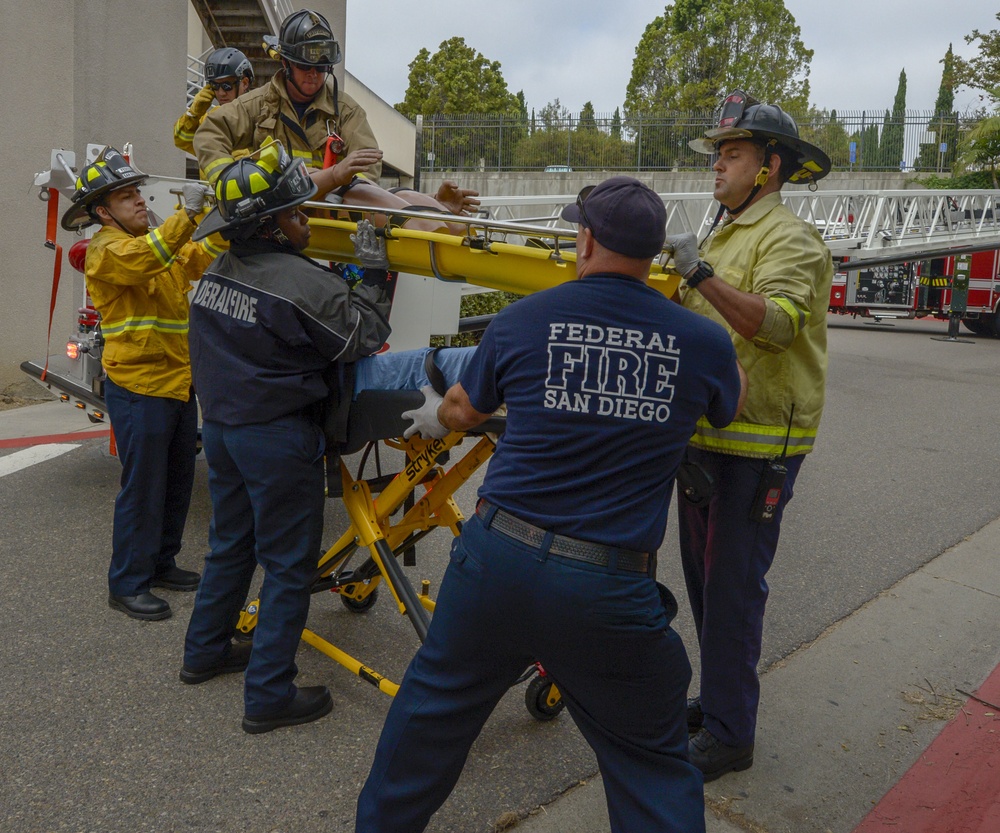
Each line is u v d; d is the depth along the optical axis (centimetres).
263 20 1091
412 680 218
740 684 287
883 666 379
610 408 197
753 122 266
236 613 336
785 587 462
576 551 195
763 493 273
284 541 296
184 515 421
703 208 1354
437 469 333
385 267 298
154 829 256
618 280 204
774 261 263
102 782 276
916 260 1745
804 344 275
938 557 514
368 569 356
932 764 307
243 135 405
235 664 344
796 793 288
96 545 470
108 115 866
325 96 407
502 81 4281
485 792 279
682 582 470
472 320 777
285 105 405
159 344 374
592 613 194
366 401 298
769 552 283
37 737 298
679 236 245
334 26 1174
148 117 905
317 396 290
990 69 2855
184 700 324
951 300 1839
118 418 378
